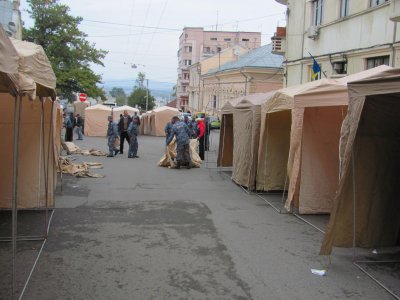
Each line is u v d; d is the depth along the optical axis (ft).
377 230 21.13
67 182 39.40
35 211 27.37
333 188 29.09
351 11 52.95
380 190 20.79
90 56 122.21
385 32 46.21
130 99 336.08
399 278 17.90
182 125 51.57
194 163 53.31
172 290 16.14
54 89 18.25
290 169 28.71
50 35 116.78
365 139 20.10
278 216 28.30
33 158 26.73
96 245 21.25
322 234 24.21
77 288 16.11
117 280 16.96
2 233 22.62
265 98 36.78
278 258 20.03
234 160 42.32
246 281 17.19
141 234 23.34
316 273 18.20
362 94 17.53
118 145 78.18
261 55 126.62
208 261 19.36
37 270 17.79
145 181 41.39
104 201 31.63
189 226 25.23
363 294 16.29
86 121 110.73
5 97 25.48
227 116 50.78
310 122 28.55
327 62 58.65
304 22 66.59
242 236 23.47
